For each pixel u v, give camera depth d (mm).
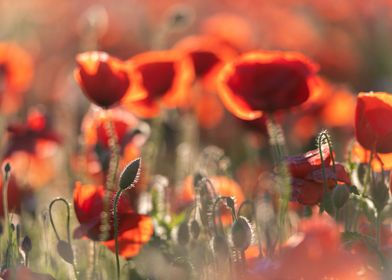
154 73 5703
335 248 2555
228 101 4719
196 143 8062
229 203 3754
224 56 7066
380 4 13359
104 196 3986
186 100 7691
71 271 4297
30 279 3480
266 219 4883
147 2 14680
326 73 11859
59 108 8344
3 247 4648
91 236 3982
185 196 5215
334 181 3781
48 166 6996
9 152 6105
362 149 4117
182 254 4223
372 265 3473
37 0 13742
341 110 7812
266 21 14047
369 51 12766
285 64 4539
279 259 2779
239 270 3527
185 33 14188
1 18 12539
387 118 3791
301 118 7836
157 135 6242
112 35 11828
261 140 7094
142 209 4754
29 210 5203
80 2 14398
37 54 12453
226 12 14883
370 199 3754
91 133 5324
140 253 4305
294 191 3756
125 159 5289
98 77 4770
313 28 13516
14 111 8414
